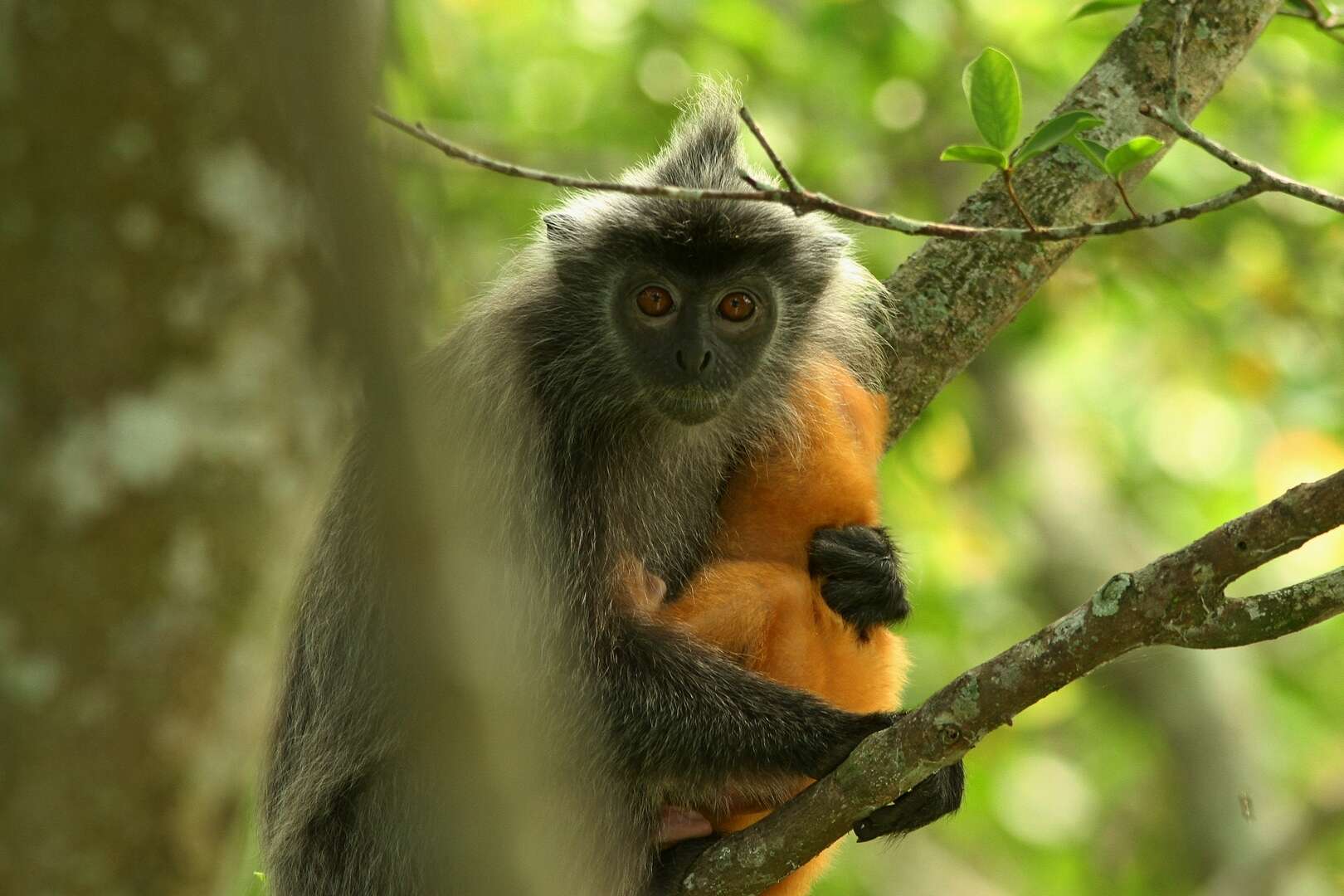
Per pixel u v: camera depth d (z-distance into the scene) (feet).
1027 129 62.18
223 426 15.42
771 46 66.39
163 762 15.52
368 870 33.37
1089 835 81.30
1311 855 71.26
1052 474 80.84
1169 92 24.53
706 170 37.50
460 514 16.81
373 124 14.32
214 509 15.48
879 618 34.37
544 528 34.40
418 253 14.98
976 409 81.66
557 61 69.21
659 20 66.28
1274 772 79.61
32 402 14.74
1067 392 85.76
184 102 14.69
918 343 36.83
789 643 33.17
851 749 30.73
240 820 16.37
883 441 36.96
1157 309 66.49
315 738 34.88
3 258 14.44
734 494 37.19
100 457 14.97
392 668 31.83
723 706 31.83
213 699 15.75
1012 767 77.51
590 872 32.68
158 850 15.62
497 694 17.03
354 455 34.12
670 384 36.96
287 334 15.60
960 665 73.00
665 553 37.93
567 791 32.40
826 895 71.00
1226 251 63.72
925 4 63.36
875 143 66.85
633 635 33.45
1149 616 23.81
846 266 41.75
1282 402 68.49
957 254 36.86
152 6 14.47
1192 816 75.46
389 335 14.17
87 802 15.25
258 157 15.11
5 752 14.97
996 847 81.66
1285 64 64.44
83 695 15.11
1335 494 22.54
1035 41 65.57
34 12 14.24
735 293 37.88
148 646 15.31
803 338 39.27
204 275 15.05
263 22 14.32
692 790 32.58
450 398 34.09
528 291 38.75
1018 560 78.02
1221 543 23.34
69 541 14.94
